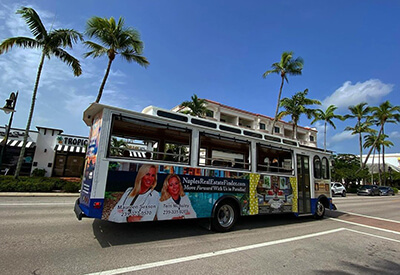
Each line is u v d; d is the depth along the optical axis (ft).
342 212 38.96
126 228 19.72
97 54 49.62
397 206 54.80
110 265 12.23
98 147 15.28
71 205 30.53
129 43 49.98
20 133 66.74
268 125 124.98
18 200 33.30
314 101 88.63
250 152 23.24
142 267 12.16
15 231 17.48
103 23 47.91
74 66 49.55
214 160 21.76
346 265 14.33
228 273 12.04
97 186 14.80
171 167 17.88
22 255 12.99
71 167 72.18
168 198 17.37
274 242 18.06
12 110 44.47
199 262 13.25
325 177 31.65
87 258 13.03
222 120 113.50
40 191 43.60
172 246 15.80
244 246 16.58
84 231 18.25
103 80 50.34
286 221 27.27
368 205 54.75
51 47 46.44
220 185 20.47
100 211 14.69
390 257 16.33
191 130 19.45
